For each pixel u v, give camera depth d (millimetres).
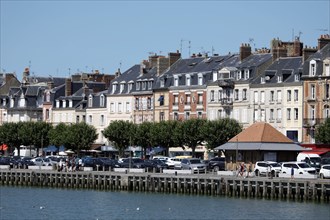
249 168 162625
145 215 129375
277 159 162500
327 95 184250
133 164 173000
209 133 190000
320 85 185250
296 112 189250
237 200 141625
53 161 193625
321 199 134875
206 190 149625
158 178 157625
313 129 185375
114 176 165000
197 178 151375
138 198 149750
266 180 140875
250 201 139500
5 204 145500
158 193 156750
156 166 169875
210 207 134625
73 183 173750
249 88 197875
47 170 181750
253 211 128750
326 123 176750
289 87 190375
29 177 182125
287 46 199250
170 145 198875
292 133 189375
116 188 164500
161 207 136875
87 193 162125
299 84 188500
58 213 133500
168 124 198750
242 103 199250
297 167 145750
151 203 142000
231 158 166250
